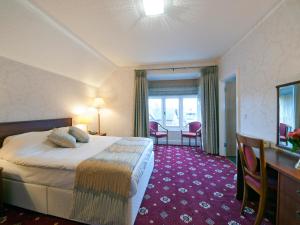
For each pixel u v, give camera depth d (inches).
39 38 88.6
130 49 129.3
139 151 88.1
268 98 83.7
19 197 75.5
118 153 83.2
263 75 87.9
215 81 166.1
